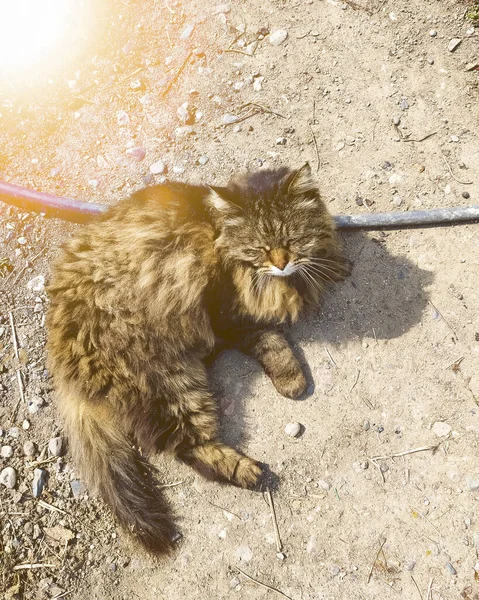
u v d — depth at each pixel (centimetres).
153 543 71
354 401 75
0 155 90
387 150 85
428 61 89
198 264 69
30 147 91
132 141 89
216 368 79
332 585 69
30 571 71
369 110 87
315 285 75
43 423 77
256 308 73
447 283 78
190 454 72
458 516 70
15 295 83
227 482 73
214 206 66
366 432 74
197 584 70
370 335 77
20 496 74
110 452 72
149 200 70
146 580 71
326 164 85
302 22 92
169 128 89
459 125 85
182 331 71
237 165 87
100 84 92
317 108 88
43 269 84
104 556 72
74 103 92
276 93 89
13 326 81
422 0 91
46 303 82
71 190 88
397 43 90
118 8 95
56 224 86
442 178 83
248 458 73
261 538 71
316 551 70
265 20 92
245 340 76
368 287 79
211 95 90
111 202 87
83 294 69
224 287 71
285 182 65
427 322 77
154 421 71
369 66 89
